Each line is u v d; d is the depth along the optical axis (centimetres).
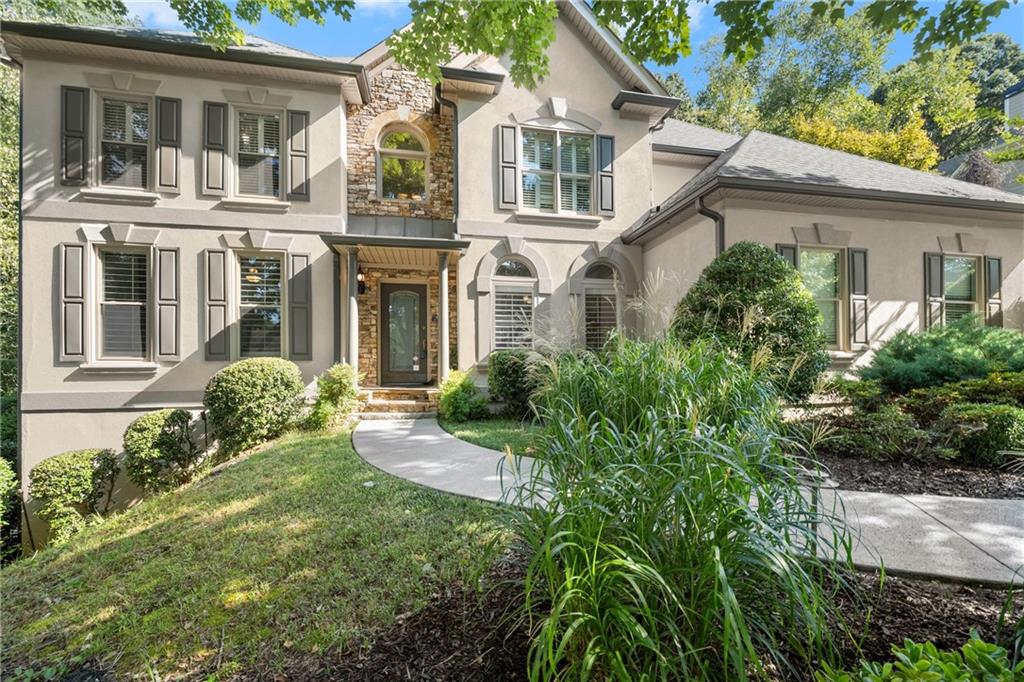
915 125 1565
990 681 132
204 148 801
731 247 673
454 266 988
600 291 976
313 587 261
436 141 998
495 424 744
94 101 769
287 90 838
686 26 385
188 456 679
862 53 1831
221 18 686
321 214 852
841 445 496
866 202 765
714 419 263
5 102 1134
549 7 391
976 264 848
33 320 735
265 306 838
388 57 962
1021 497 378
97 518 616
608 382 319
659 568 167
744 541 171
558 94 952
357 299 906
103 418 754
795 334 599
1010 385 535
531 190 954
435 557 284
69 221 753
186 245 796
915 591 239
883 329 793
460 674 185
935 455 471
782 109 2025
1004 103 1738
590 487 182
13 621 263
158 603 263
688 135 1212
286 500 397
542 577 202
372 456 537
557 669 177
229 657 213
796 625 184
